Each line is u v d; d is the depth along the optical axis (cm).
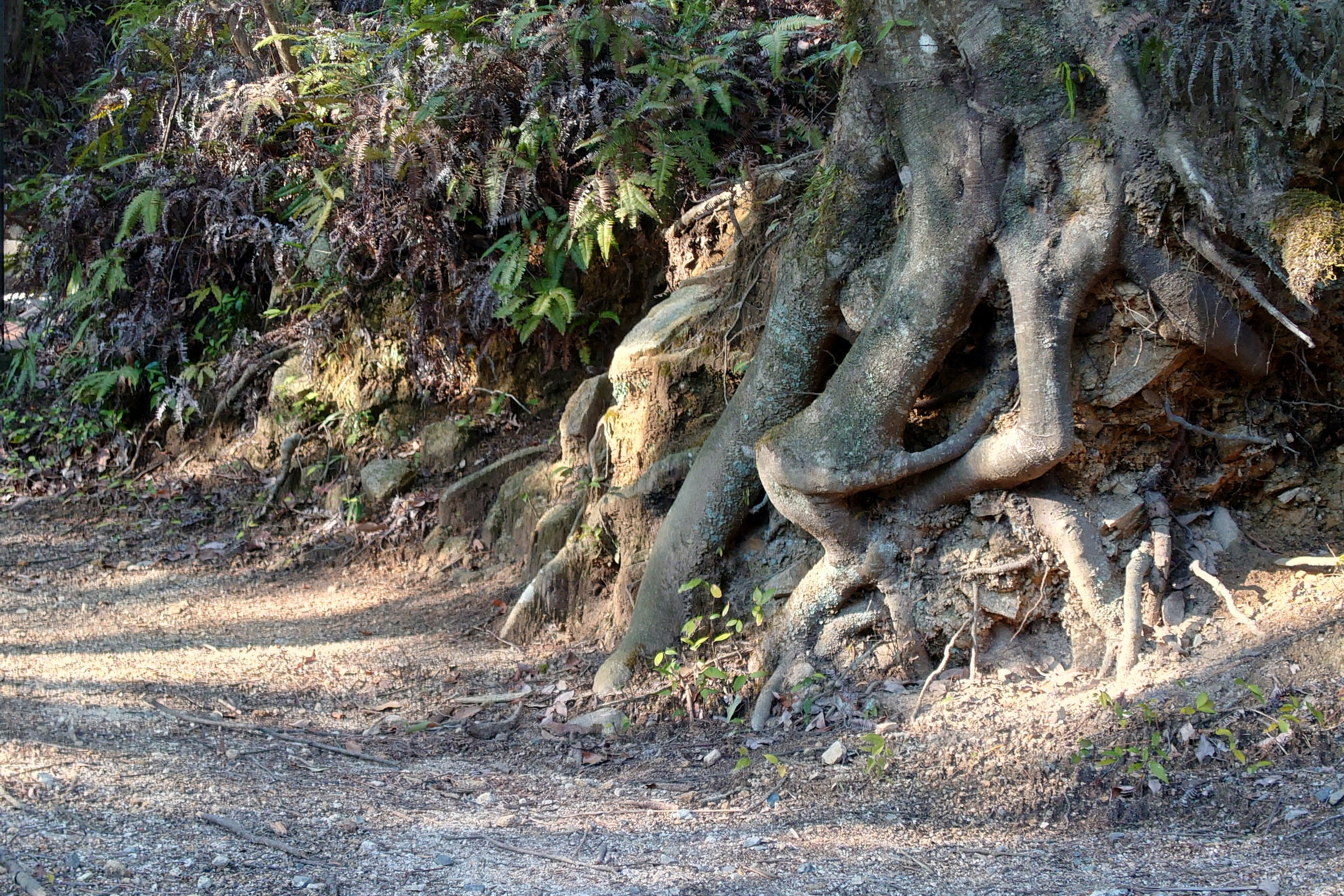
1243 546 477
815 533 493
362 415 796
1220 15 400
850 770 432
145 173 839
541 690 561
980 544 478
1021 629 482
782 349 514
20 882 301
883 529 491
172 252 867
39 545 774
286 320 868
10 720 442
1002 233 430
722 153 656
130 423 898
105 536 790
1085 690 443
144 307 873
